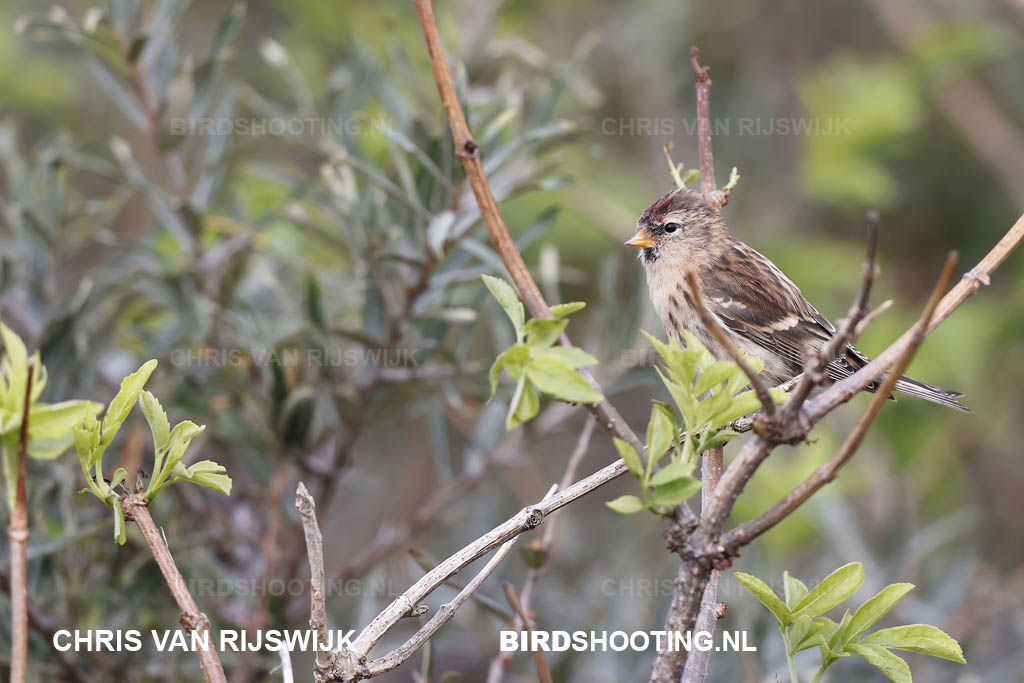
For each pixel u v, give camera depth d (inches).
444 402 339.3
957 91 517.7
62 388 297.0
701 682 177.5
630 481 476.4
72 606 278.5
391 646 332.2
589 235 472.1
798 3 561.6
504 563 359.3
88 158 315.0
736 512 358.9
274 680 283.1
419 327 319.3
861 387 144.3
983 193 523.5
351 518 494.9
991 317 487.2
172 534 306.3
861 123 478.0
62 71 491.8
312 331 295.7
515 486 427.8
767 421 141.3
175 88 329.1
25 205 327.9
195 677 283.4
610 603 331.0
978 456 504.1
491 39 373.1
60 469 276.5
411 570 346.9
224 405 308.7
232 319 320.5
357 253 307.6
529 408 142.1
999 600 369.1
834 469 142.0
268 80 476.1
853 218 529.3
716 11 553.6
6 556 268.7
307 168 418.6
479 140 289.0
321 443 313.3
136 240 337.7
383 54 413.4
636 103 527.5
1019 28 522.6
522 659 315.0
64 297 323.6
